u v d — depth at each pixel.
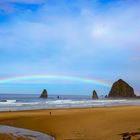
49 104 66.69
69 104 69.44
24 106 57.38
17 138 20.31
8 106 56.50
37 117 34.47
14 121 30.67
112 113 39.62
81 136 21.72
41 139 20.59
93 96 163.38
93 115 36.72
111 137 20.52
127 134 19.91
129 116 35.28
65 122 29.75
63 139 20.86
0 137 20.19
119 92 192.00
